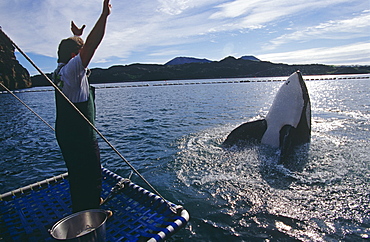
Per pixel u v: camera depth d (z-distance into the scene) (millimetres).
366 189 5434
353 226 4223
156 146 9203
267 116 8492
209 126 12516
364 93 30500
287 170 6496
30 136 12211
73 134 3461
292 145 7457
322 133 10062
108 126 13789
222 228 4285
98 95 45906
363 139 8984
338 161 6977
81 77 3342
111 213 4008
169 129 12102
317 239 3924
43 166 7793
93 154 3627
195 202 5172
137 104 25750
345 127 11172
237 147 8406
